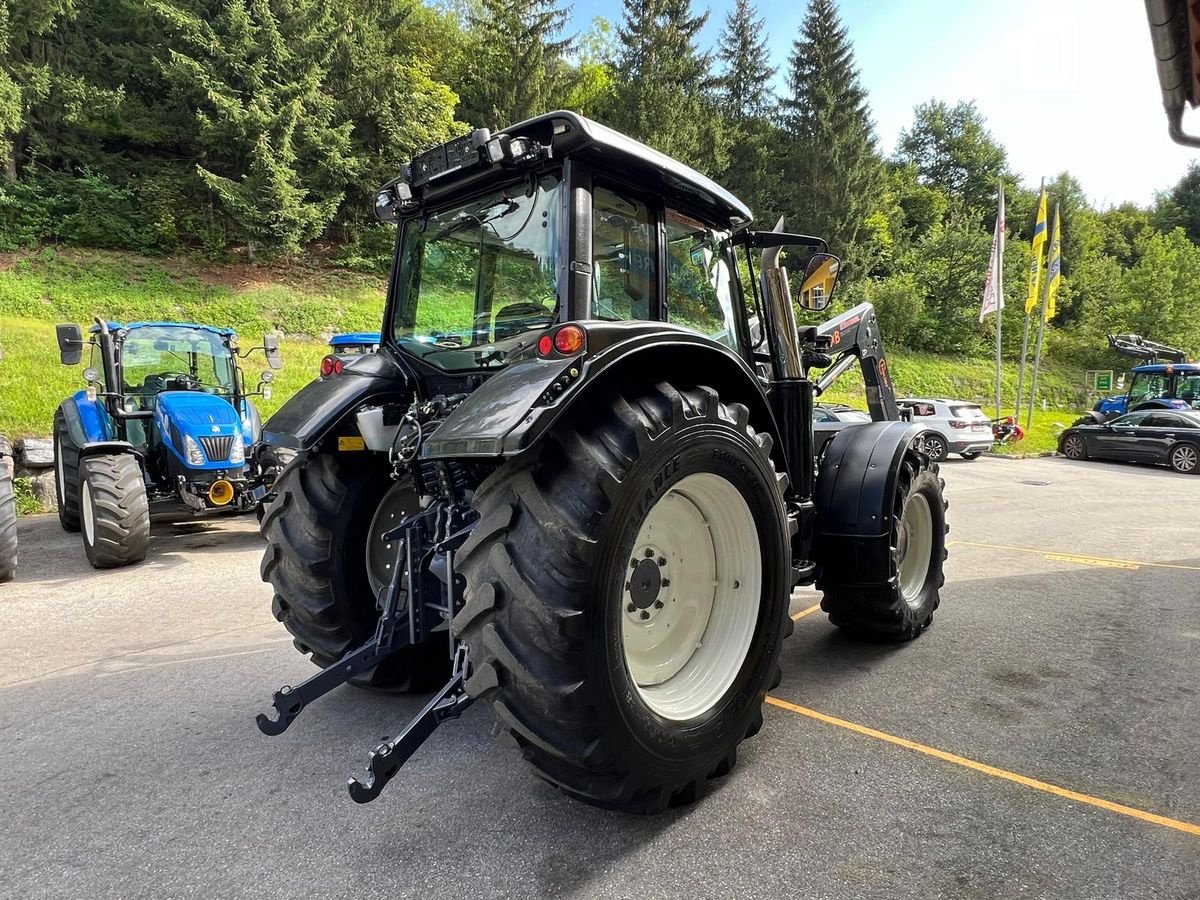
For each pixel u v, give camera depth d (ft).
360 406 9.05
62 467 23.17
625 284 8.49
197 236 69.56
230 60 67.77
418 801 7.43
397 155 76.79
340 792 7.66
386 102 76.43
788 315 10.42
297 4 72.43
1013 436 55.83
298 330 59.41
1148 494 32.78
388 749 6.12
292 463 9.91
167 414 20.84
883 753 8.39
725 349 7.75
